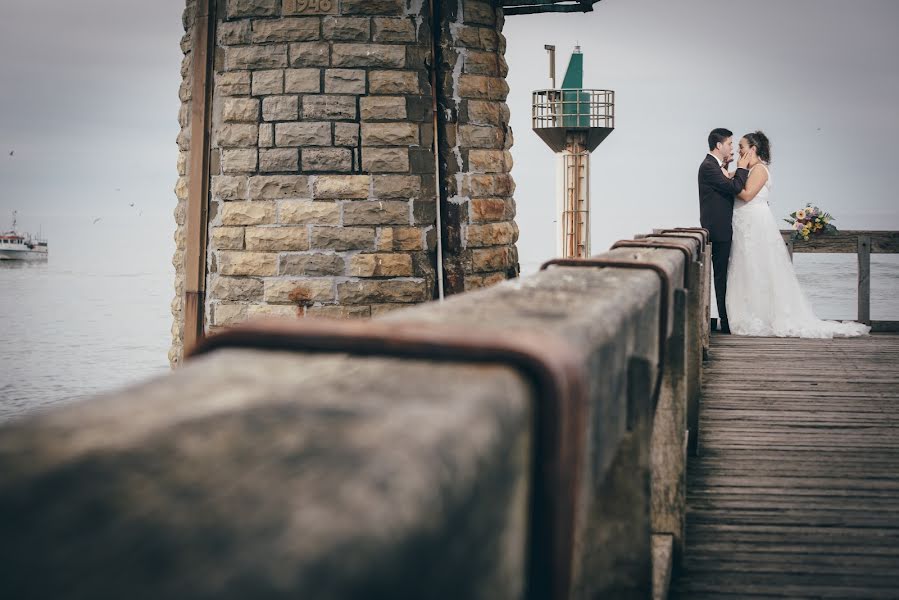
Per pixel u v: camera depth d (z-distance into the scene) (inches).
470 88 337.4
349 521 15.4
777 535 155.2
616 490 78.0
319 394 23.9
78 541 14.0
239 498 15.7
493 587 24.8
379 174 324.8
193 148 335.3
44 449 17.9
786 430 227.5
